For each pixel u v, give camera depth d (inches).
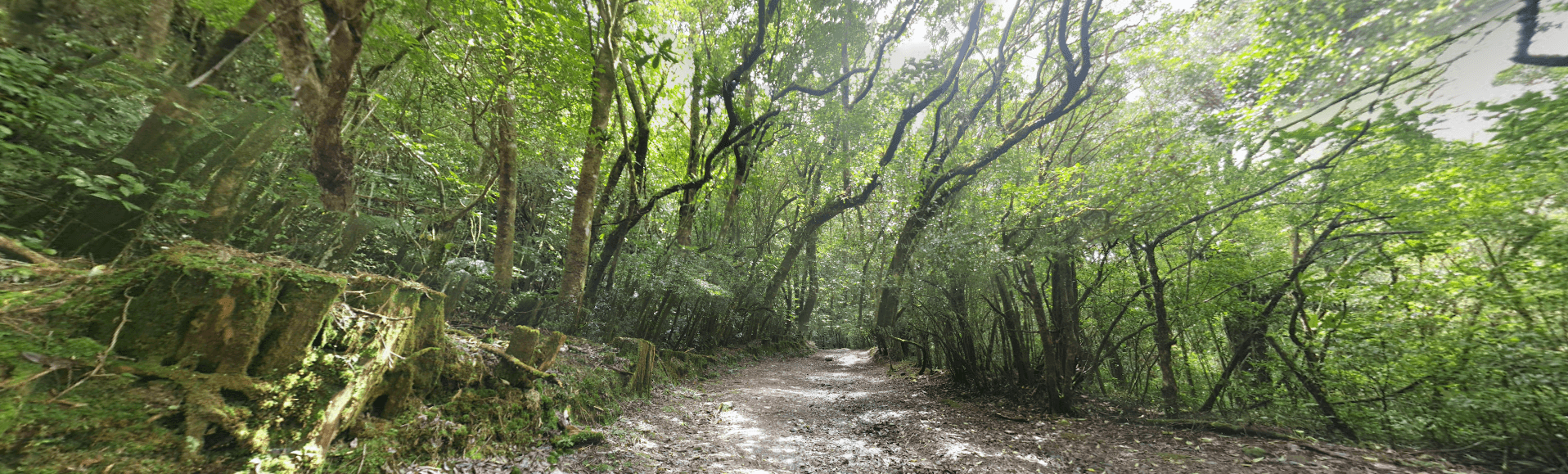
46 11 126.2
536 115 348.5
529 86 312.0
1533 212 209.6
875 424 269.1
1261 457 201.3
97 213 123.5
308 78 175.5
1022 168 430.0
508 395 178.4
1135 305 311.4
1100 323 320.5
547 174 396.5
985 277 293.0
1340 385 246.8
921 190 417.1
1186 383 330.3
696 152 474.6
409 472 131.4
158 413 86.4
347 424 124.0
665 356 400.5
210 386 95.6
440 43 273.3
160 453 84.8
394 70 254.7
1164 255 296.2
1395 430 228.4
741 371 541.0
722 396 357.1
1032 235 282.8
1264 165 263.6
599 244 435.5
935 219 361.4
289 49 170.2
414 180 287.0
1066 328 286.2
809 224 569.6
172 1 157.1
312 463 108.0
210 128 141.3
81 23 135.0
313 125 184.2
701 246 519.2
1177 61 365.7
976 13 470.9
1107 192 272.4
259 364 105.0
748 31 479.5
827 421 280.2
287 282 110.0
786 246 724.0
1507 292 210.8
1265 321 263.6
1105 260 287.7
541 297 342.3
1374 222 248.5
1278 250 301.3
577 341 313.0
